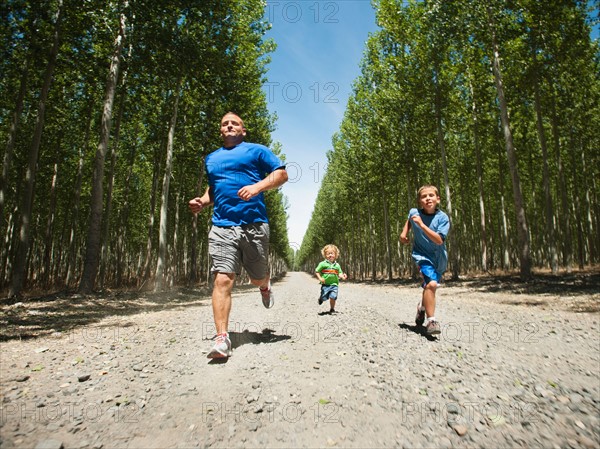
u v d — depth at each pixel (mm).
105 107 11586
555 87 17688
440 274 4121
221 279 3055
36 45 10453
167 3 12211
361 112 26359
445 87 19078
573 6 13578
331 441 1619
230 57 16203
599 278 12336
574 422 1850
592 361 3066
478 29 14984
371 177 28688
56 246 27578
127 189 21609
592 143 22422
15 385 2283
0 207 10914
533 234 30172
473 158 25625
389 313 6355
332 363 2822
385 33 21297
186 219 29734
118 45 11992
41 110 10727
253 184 3158
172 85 15883
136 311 7207
